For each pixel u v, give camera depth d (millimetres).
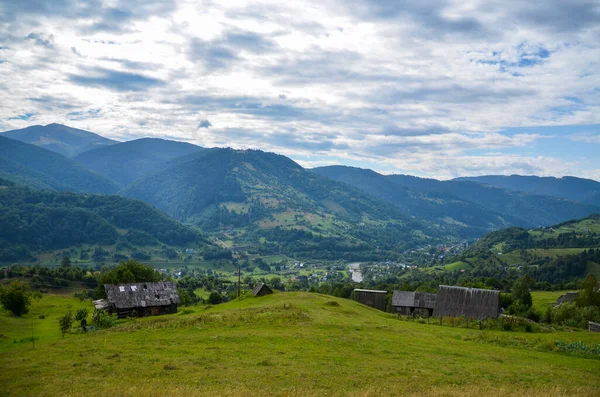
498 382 34219
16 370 34375
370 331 53781
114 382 30922
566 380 35938
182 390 28406
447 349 46188
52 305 111312
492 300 83438
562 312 87875
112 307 92875
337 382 32094
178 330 51969
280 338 46562
